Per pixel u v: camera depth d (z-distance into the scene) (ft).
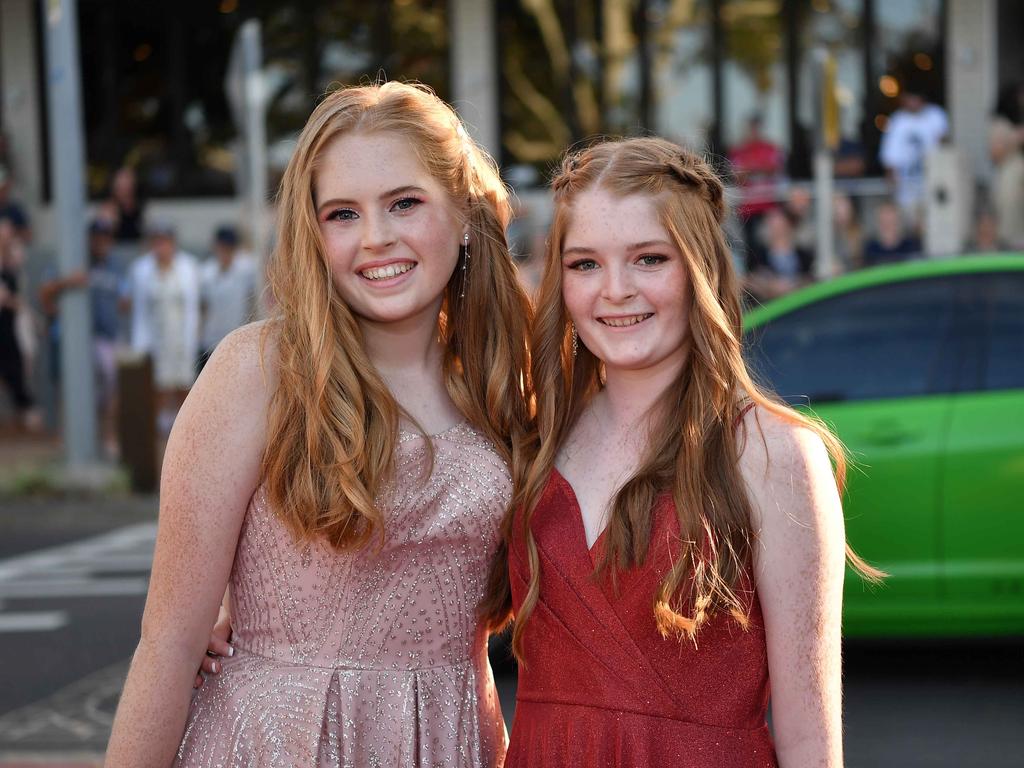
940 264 16.88
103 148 49.44
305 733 6.56
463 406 7.20
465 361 7.36
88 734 15.14
